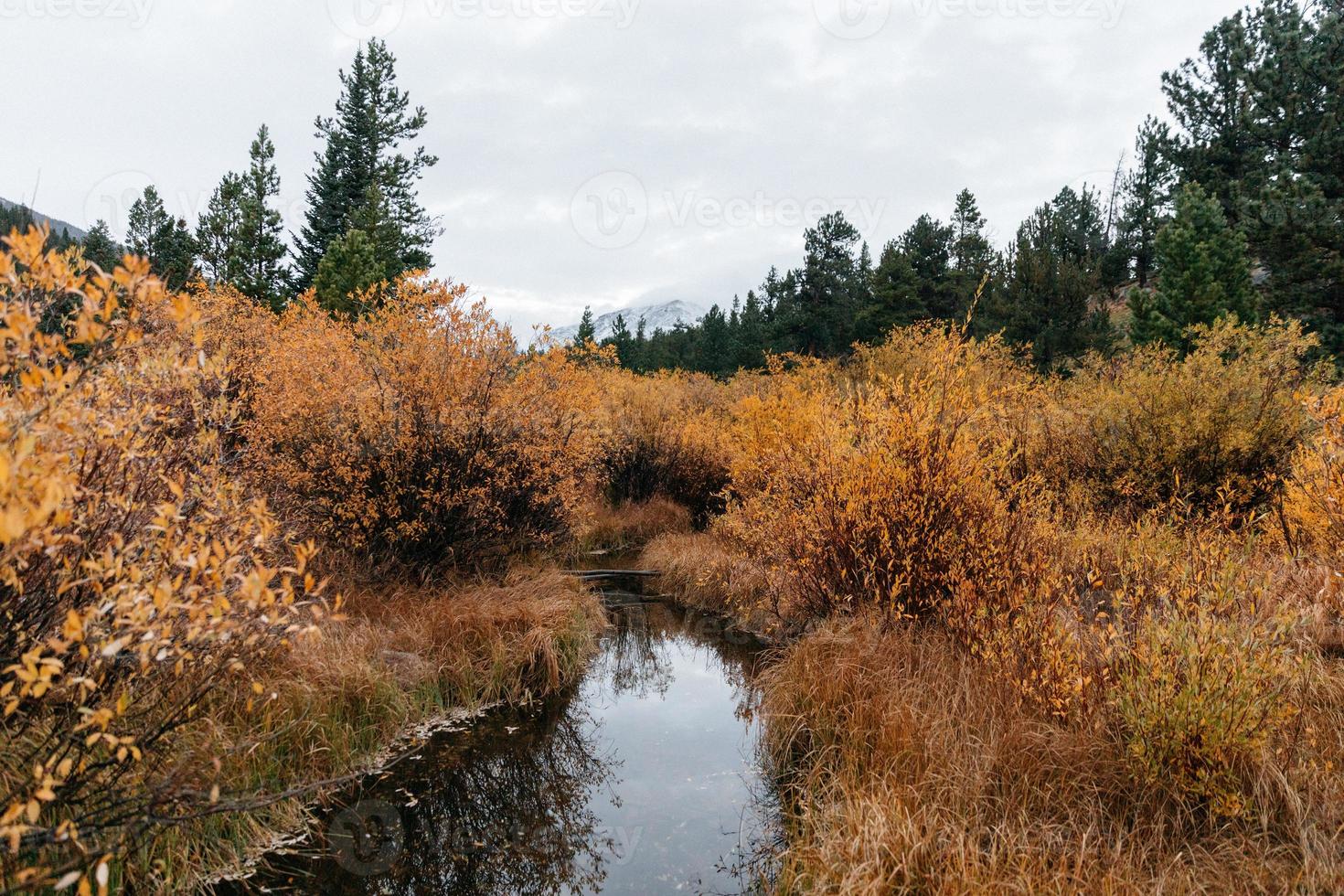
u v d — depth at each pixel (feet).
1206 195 69.15
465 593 20.66
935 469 16.37
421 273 20.33
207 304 25.98
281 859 10.93
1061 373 52.03
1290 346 23.72
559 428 24.84
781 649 19.49
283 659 13.89
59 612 8.44
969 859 9.18
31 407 6.71
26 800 7.53
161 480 9.86
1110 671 11.15
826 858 9.93
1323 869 8.06
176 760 9.61
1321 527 15.78
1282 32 55.67
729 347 115.34
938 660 14.32
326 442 19.70
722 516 31.17
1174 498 20.25
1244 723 9.45
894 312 83.97
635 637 22.93
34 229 6.44
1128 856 8.73
